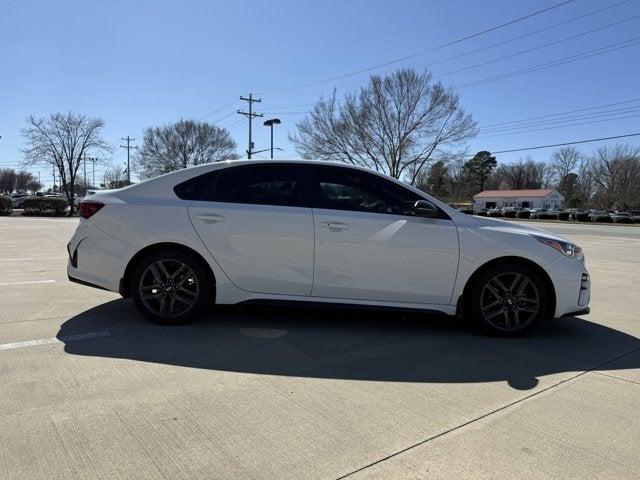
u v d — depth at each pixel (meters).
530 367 4.23
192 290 5.12
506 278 5.04
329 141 43.03
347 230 4.96
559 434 3.08
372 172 5.17
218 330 5.03
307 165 5.20
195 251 5.02
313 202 5.08
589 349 4.75
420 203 4.95
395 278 4.98
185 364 4.07
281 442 2.90
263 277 5.02
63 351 4.30
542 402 3.53
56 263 9.38
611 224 52.00
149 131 71.06
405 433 3.04
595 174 103.00
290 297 5.05
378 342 4.80
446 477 2.60
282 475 2.58
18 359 4.08
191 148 70.12
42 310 5.66
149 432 2.97
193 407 3.31
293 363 4.18
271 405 3.38
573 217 60.53
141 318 5.38
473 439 2.99
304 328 5.20
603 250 15.84
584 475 2.65
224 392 3.56
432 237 4.96
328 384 3.76
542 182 129.75
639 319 5.97
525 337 5.09
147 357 4.20
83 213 5.20
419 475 2.61
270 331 5.05
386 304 5.01
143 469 2.60
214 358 4.23
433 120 42.09
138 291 5.07
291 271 5.00
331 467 2.67
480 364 4.28
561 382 3.91
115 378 3.74
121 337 4.71
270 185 5.15
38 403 3.30
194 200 5.11
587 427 3.18
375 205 5.09
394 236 4.95
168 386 3.63
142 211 5.05
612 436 3.07
